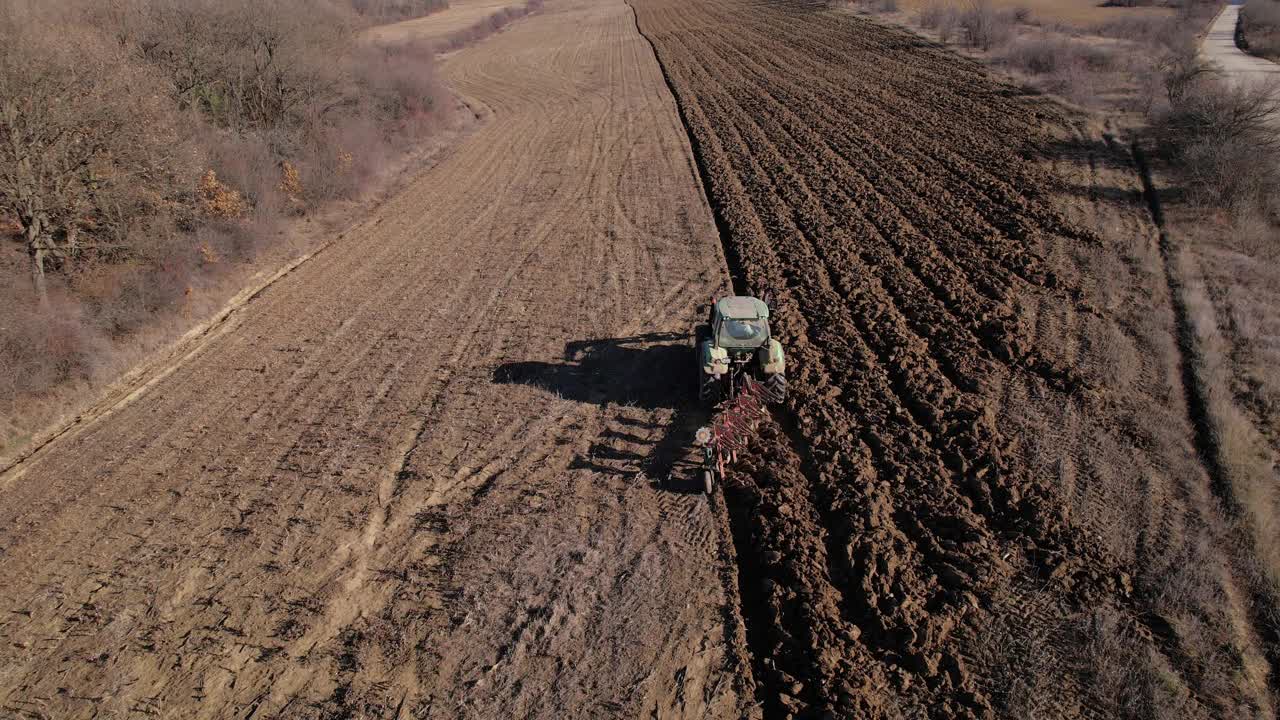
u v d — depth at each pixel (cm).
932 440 1112
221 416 1315
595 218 2206
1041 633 794
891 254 1758
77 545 1023
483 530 996
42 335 1372
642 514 1008
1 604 931
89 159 1585
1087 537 902
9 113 1425
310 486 1111
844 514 973
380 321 1650
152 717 774
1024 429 1116
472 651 822
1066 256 1667
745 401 1130
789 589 868
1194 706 700
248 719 764
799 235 1912
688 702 751
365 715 755
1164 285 1512
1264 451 1028
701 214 2161
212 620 887
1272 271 1507
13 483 1165
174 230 1842
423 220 2300
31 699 804
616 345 1475
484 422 1245
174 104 1944
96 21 2133
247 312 1734
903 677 755
